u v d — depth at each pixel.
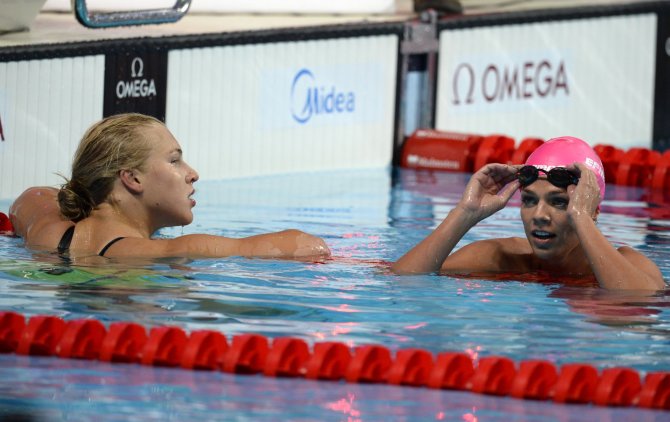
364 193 16.69
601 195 10.12
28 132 15.70
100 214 10.80
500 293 9.55
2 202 15.03
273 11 21.19
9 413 6.62
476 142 20.70
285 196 16.05
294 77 19.36
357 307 8.95
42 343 7.92
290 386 7.34
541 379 7.32
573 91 23.95
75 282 9.52
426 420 6.70
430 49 21.47
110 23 16.41
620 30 24.44
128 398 6.97
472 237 12.67
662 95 25.28
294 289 9.52
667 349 8.01
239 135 18.59
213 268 10.20
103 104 16.50
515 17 22.72
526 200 10.02
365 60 20.59
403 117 21.38
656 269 10.19
